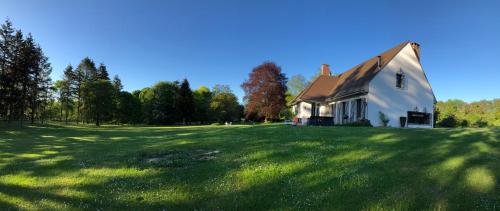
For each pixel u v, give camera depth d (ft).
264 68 180.04
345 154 31.42
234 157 31.65
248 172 25.96
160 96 257.96
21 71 133.59
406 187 22.12
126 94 238.68
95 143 59.16
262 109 179.32
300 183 23.52
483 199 20.20
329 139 41.32
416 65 96.43
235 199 21.16
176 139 52.80
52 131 114.73
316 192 21.75
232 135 52.65
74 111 238.27
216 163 29.53
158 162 31.48
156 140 55.67
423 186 22.30
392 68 93.97
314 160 29.04
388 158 29.58
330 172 25.54
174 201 21.33
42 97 163.32
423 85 96.58
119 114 232.53
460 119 125.70
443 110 153.69
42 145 56.49
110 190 23.50
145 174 26.96
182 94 258.98
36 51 147.84
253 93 180.14
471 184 22.56
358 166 26.91
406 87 94.73
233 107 288.51
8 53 131.23
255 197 21.34
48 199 22.11
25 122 154.30
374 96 91.66
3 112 131.23
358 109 98.89
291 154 31.71
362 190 21.77
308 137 44.01
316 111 128.36
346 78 121.29
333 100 115.24
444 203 19.69
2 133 97.86
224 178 24.94
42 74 163.73
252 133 54.08
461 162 27.84
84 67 215.31
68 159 35.35
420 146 35.04
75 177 27.02
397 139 40.22
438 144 36.09
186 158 32.99
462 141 37.96
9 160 37.14
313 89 131.75
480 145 35.17
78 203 21.31
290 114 204.54
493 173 24.71
